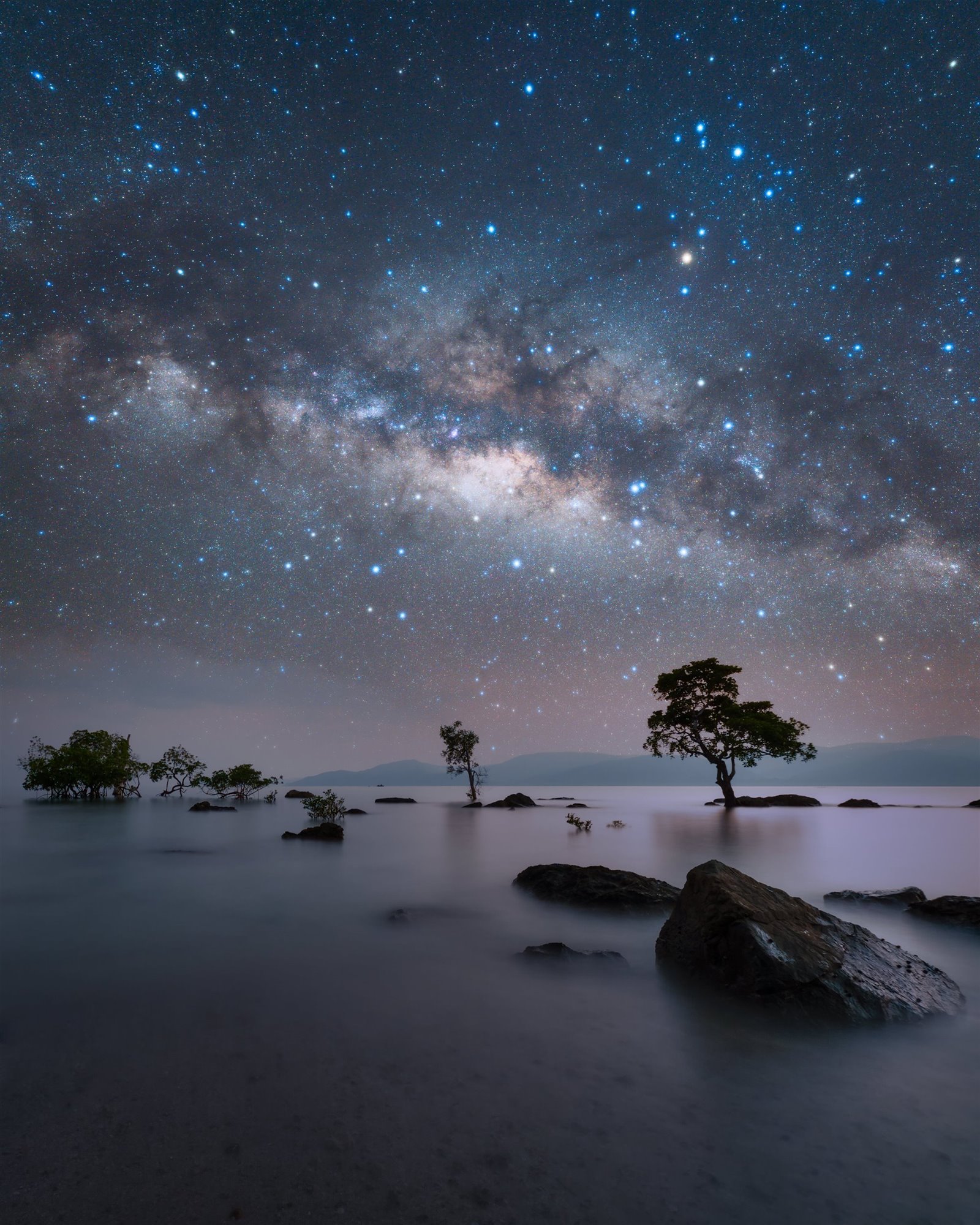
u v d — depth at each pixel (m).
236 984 5.50
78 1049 4.05
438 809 35.91
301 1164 2.75
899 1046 4.22
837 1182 2.66
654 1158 2.83
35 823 24.95
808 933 5.58
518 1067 3.81
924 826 21.98
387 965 6.15
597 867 10.15
